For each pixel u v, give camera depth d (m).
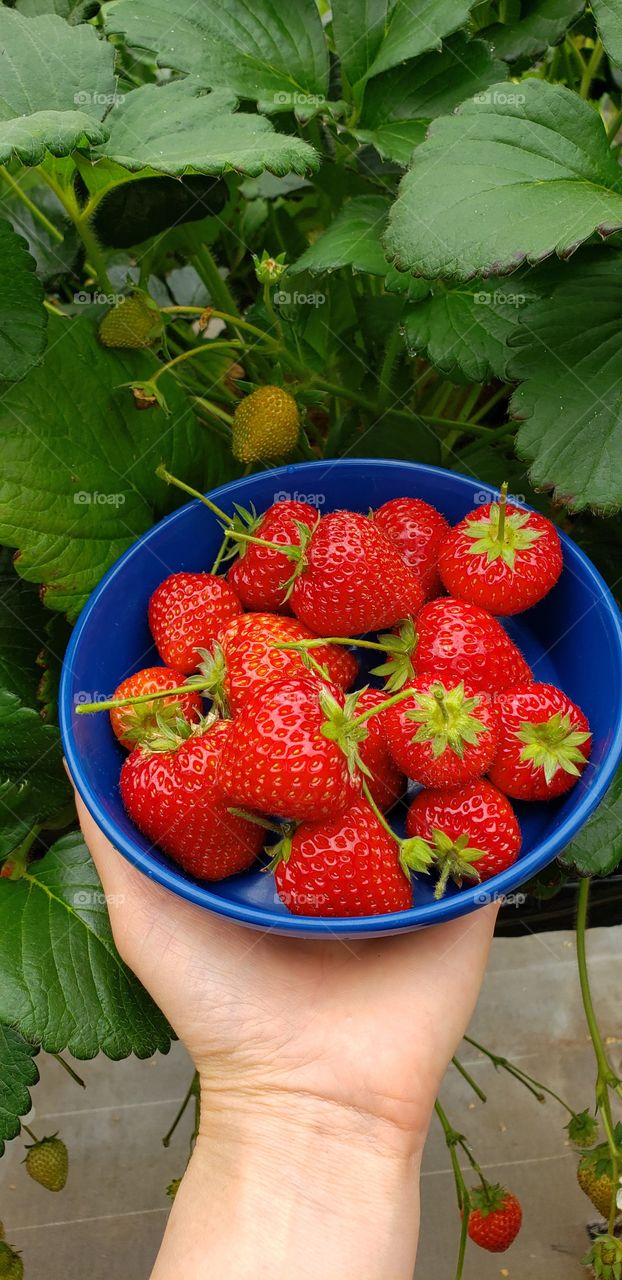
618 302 0.29
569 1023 0.53
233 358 0.38
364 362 0.39
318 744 0.22
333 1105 0.28
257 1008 0.28
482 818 0.24
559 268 0.30
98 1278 0.48
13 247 0.27
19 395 0.29
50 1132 0.50
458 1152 0.50
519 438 0.28
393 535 0.29
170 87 0.28
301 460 0.36
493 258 0.24
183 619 0.28
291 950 0.28
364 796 0.24
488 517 0.27
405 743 0.24
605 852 0.30
